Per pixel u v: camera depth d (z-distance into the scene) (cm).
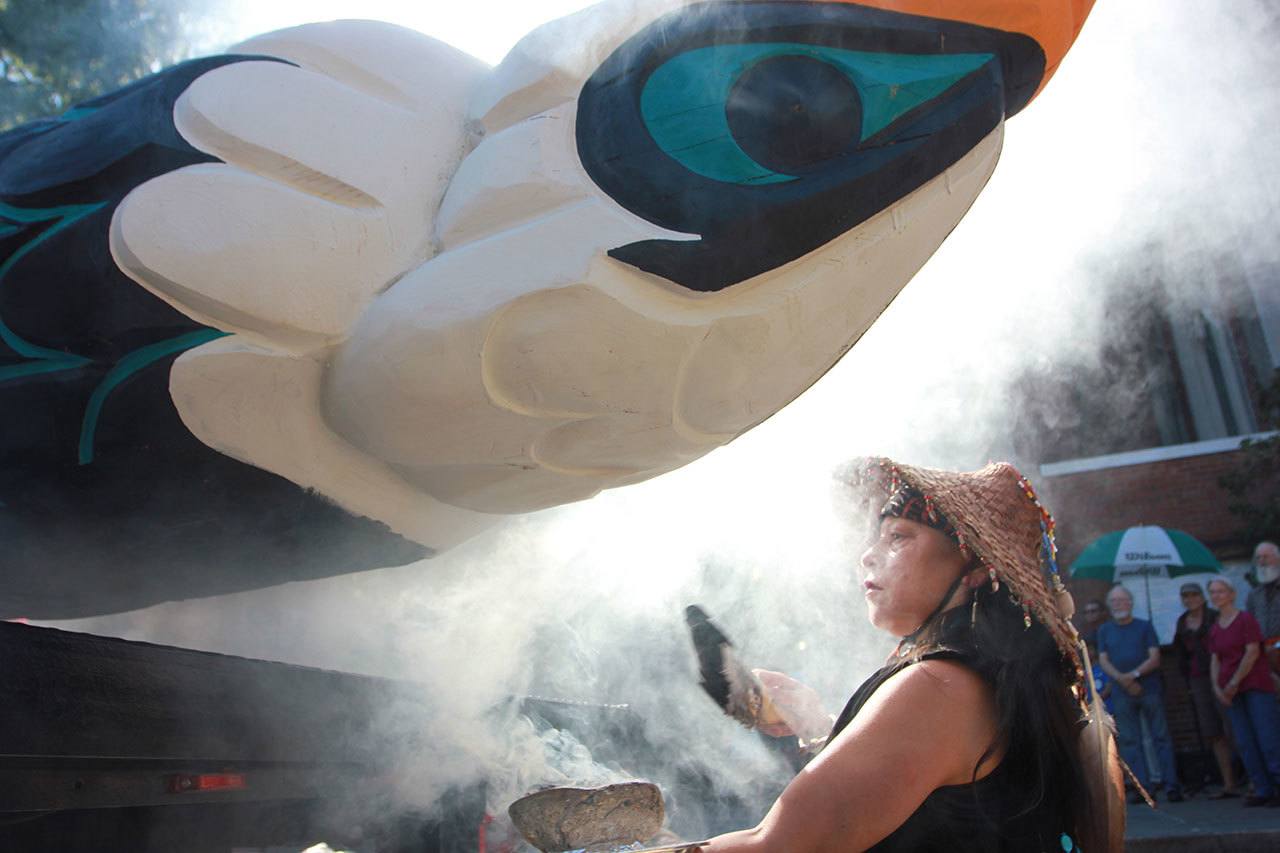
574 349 155
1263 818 500
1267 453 827
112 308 163
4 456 170
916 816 132
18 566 188
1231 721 572
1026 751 132
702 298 156
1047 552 147
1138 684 620
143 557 186
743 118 157
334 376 168
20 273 168
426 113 179
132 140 168
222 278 160
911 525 146
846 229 158
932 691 133
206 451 168
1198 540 833
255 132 167
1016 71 170
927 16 161
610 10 165
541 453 169
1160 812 555
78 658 136
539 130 162
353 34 185
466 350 156
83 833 156
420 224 171
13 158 181
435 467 174
